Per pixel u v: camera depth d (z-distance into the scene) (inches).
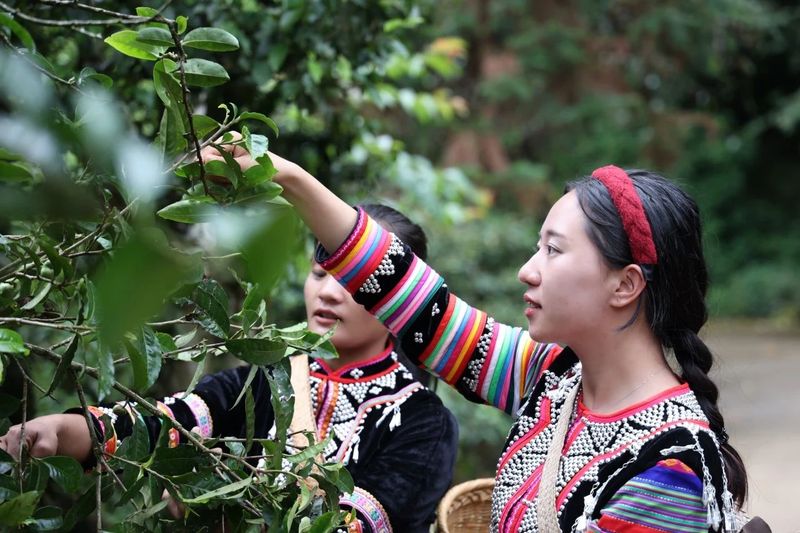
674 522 44.1
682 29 406.3
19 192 25.0
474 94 396.8
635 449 46.4
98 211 34.9
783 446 244.4
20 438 41.1
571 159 419.8
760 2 494.0
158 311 22.0
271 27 74.8
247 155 46.0
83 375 40.4
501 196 362.9
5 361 39.3
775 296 503.2
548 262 49.3
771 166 555.2
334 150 89.8
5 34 43.7
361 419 60.9
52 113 34.5
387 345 66.5
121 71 71.4
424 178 130.0
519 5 384.5
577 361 54.6
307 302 64.5
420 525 58.6
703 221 52.6
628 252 47.8
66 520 41.5
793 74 536.1
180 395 57.8
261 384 60.8
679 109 502.0
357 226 55.8
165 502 42.1
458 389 59.7
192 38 40.0
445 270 219.3
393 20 81.3
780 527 181.2
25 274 39.9
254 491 44.7
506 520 50.4
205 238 72.4
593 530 44.8
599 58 413.1
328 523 43.5
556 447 49.3
